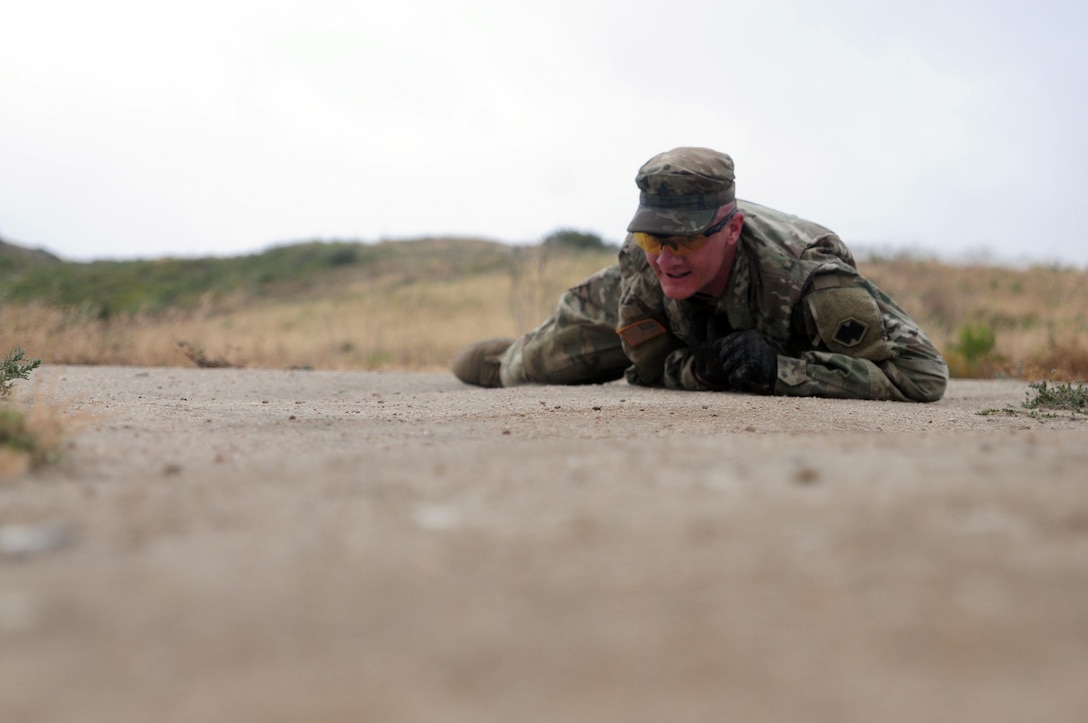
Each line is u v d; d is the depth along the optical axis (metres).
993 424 4.19
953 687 1.10
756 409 4.48
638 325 5.87
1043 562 1.50
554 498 1.99
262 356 11.87
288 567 1.53
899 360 5.52
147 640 1.24
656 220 5.11
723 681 1.12
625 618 1.31
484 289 34.62
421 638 1.25
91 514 1.87
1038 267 28.12
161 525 1.79
